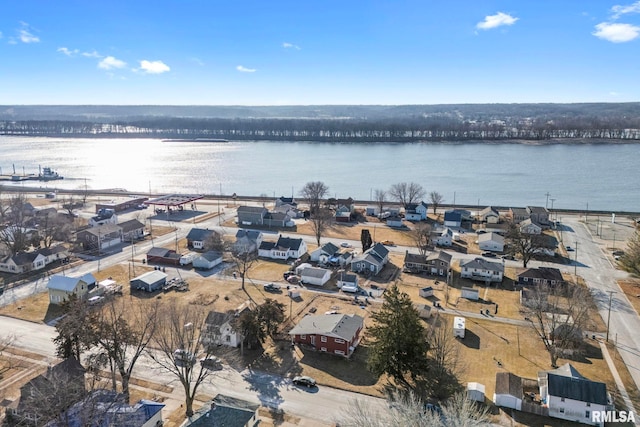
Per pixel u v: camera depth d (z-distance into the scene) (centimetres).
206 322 5431
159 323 5047
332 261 8450
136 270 8106
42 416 3688
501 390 4375
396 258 8925
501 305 6688
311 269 7694
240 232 9662
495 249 9400
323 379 4775
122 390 4372
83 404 3612
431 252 9150
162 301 6688
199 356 5166
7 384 4578
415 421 3219
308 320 5781
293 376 4825
